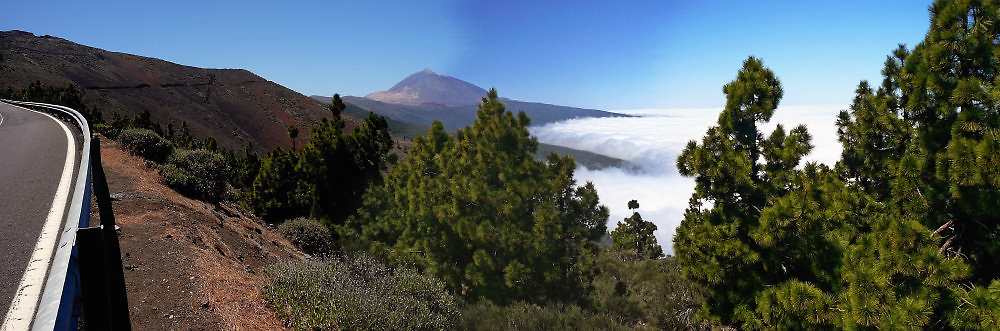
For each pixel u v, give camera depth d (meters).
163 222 9.82
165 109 138.88
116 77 148.75
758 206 13.55
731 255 13.05
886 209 12.05
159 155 15.92
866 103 13.66
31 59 130.75
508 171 22.12
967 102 8.95
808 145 13.84
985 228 9.50
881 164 13.36
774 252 12.29
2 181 9.55
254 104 171.50
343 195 25.84
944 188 10.13
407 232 22.80
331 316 7.21
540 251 20.44
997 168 7.92
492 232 20.19
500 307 17.72
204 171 15.77
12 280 4.67
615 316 17.69
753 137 13.95
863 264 9.38
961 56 9.73
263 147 147.62
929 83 9.73
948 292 8.80
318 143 24.22
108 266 2.18
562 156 24.08
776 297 11.27
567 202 24.34
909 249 8.42
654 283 22.17
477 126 23.09
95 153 2.68
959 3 9.64
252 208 22.86
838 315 9.70
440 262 21.48
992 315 7.85
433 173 25.06
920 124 10.87
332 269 9.43
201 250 9.10
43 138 16.80
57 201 8.04
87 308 2.01
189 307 6.55
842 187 11.62
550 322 15.50
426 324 8.47
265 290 8.39
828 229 11.50
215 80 179.50
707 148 13.93
